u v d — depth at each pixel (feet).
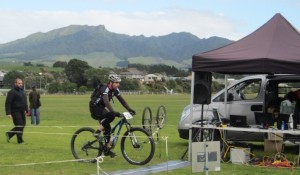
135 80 451.94
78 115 97.50
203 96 34.63
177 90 462.60
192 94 34.68
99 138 32.63
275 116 37.32
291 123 33.63
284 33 34.35
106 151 32.68
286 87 40.14
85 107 135.64
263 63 31.71
